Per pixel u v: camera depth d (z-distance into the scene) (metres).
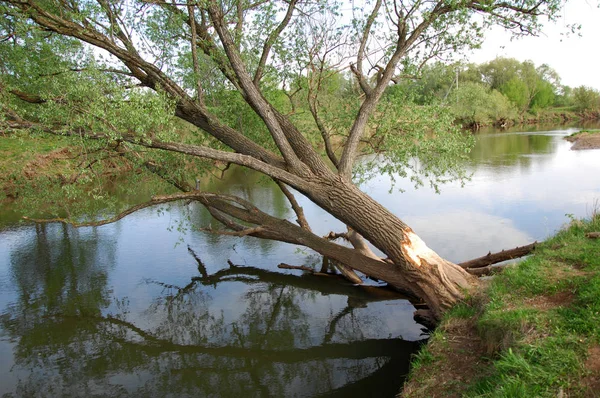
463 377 4.54
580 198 14.28
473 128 52.97
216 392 6.03
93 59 6.77
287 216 14.27
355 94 9.19
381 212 7.09
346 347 7.15
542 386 3.60
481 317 5.38
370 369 6.50
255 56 8.59
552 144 32.56
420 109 8.52
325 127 9.42
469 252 9.95
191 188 9.77
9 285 9.94
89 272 10.62
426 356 5.18
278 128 7.61
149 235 13.34
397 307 8.34
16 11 6.51
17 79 7.59
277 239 9.16
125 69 8.13
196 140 9.58
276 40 8.28
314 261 11.01
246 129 9.83
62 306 8.91
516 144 33.28
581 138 33.25
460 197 15.44
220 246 12.26
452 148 8.38
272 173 7.29
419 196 15.92
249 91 7.58
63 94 6.59
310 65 8.45
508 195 15.31
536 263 6.18
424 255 6.93
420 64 8.40
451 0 7.08
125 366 6.79
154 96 6.82
